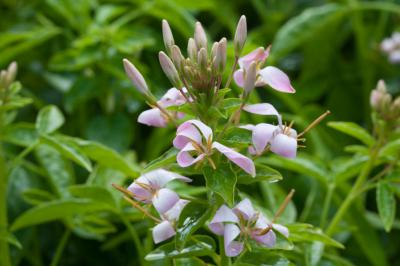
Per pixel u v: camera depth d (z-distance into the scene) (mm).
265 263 498
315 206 706
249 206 480
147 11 786
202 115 491
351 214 694
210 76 486
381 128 618
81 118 786
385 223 590
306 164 646
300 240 546
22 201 716
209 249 504
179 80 492
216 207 488
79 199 601
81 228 669
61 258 748
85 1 794
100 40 738
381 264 691
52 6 801
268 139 472
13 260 687
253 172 464
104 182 639
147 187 480
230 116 515
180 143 478
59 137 603
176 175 482
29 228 696
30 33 744
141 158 810
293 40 804
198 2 792
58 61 757
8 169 616
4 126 627
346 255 743
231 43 712
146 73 756
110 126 741
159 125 503
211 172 478
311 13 814
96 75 747
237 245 479
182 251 501
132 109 777
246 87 484
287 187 768
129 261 738
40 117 617
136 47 741
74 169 749
